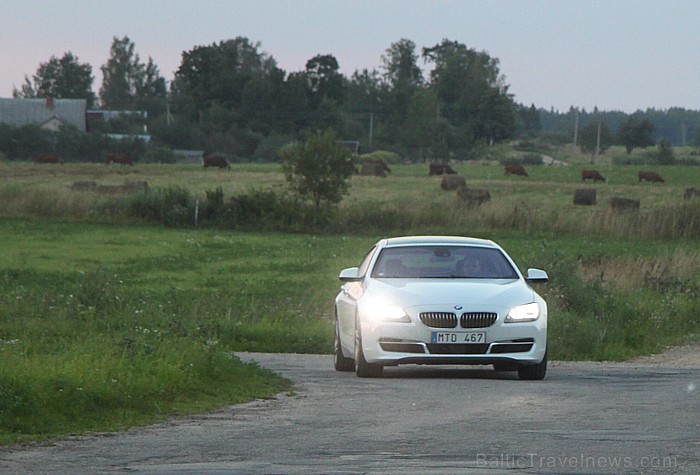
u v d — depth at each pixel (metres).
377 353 38.00
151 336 42.25
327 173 175.62
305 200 177.62
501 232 169.38
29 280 96.06
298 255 130.00
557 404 30.25
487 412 28.58
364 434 24.84
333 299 80.38
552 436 24.20
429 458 21.42
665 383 37.06
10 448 23.33
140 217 175.50
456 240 42.25
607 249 139.88
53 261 116.25
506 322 37.62
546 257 72.94
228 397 32.47
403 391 34.06
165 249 134.38
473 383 36.81
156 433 25.53
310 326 66.12
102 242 141.38
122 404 29.44
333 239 156.88
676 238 163.12
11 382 28.58
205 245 141.75
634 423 26.33
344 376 40.34
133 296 78.94
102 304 69.94
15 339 51.50
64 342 47.44
